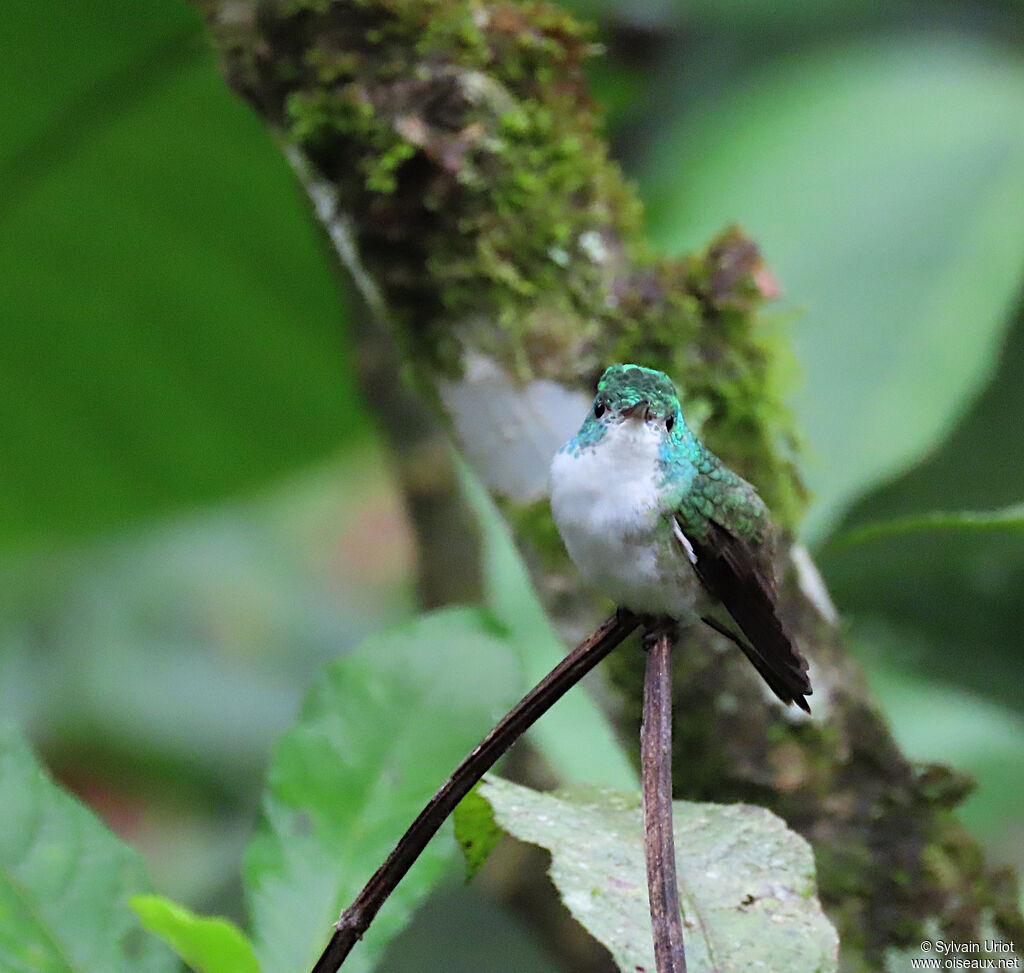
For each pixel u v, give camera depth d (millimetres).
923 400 4598
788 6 4746
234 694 6598
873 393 4602
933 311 4617
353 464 7086
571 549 4484
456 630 4504
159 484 5770
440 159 4551
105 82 4758
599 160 4574
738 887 4449
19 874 4473
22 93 4758
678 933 4391
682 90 4754
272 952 4469
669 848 4398
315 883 4480
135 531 5848
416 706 4496
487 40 4562
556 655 4680
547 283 4555
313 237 5039
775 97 4715
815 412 4602
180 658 6664
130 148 4793
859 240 4641
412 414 4715
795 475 4562
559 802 4457
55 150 4789
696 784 4531
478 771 4410
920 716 4793
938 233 4629
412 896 4477
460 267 4551
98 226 5059
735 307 4559
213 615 6848
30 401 5512
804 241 4648
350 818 4484
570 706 4672
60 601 6645
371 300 4566
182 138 4789
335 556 7242
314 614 7051
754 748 4531
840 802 4531
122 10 4727
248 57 4570
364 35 4559
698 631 4531
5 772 4484
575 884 4438
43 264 5172
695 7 4758
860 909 4527
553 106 4566
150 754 6363
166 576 6867
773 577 4484
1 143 4781
